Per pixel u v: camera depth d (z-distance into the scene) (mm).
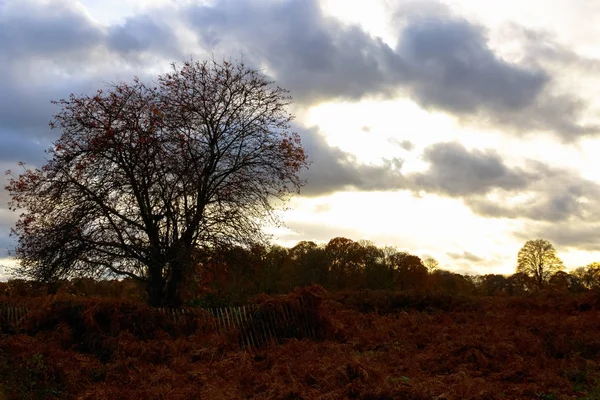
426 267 69062
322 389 12734
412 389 11844
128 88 25500
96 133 24625
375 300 28578
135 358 16328
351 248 64562
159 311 19984
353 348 18062
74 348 17750
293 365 14875
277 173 26266
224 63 26562
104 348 17484
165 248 24609
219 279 26984
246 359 16031
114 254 23844
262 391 12961
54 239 23547
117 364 15523
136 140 24547
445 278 75000
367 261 63562
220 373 14766
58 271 23969
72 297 22109
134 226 24578
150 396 12664
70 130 24781
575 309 26062
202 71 26453
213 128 26234
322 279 57719
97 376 14695
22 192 24281
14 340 17344
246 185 25688
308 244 64312
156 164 24594
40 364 14156
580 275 60812
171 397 12500
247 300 23641
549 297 30047
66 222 23734
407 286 63938
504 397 11703
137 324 18891
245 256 25875
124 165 24547
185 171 24250
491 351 15445
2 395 12266
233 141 26156
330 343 18375
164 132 25172
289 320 19297
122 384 14070
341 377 13266
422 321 23391
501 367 14312
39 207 24391
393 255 65812
